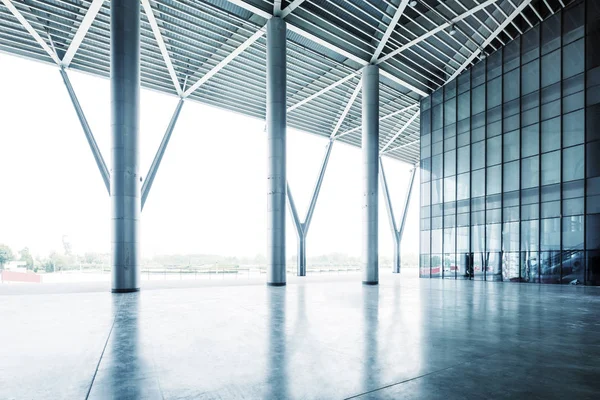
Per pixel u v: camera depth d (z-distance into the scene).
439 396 3.59
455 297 12.83
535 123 21.22
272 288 16.75
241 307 10.02
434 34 21.75
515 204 21.92
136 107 15.18
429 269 27.38
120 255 14.51
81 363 4.70
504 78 23.03
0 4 18.20
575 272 18.91
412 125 34.88
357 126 33.66
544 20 21.05
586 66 19.08
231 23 19.98
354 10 19.84
